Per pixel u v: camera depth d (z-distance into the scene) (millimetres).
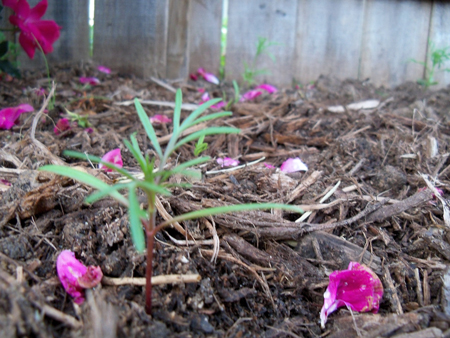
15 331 196
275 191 367
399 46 803
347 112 573
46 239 279
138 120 526
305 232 311
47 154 369
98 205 303
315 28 783
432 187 366
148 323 223
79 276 247
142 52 710
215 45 773
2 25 623
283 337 250
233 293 264
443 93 739
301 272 289
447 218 338
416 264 308
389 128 526
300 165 416
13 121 449
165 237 290
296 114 573
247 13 764
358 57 805
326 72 809
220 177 379
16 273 241
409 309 276
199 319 243
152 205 204
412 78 819
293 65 799
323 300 279
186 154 446
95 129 481
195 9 746
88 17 691
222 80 796
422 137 488
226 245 293
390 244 323
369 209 337
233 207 200
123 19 696
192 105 603
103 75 683
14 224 291
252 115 557
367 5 779
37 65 688
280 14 767
